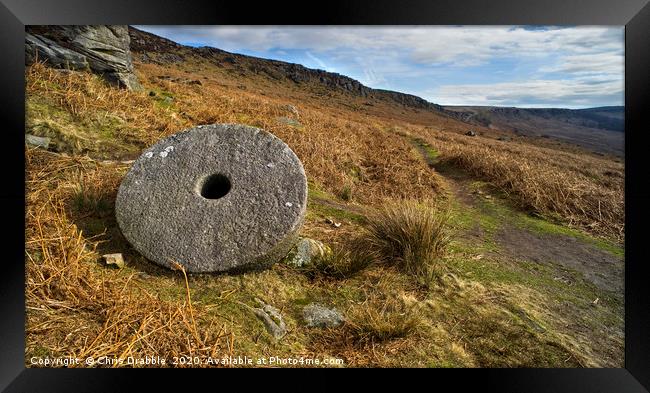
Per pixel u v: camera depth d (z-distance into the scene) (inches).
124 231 109.2
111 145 171.3
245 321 91.1
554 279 126.1
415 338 91.9
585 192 210.5
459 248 141.0
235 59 1736.0
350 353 87.3
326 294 105.3
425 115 1565.0
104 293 89.6
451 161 325.7
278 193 112.9
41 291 88.4
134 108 215.3
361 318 95.7
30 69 193.5
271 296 101.0
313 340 90.3
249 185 114.9
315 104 1056.8
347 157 279.6
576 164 391.9
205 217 108.7
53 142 153.5
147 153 125.1
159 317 88.0
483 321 99.0
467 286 113.2
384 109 1513.3
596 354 91.6
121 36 245.3
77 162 147.3
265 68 1760.6
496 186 242.4
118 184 137.1
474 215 196.2
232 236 105.3
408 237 123.7
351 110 1202.0
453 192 244.8
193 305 93.4
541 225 182.4
